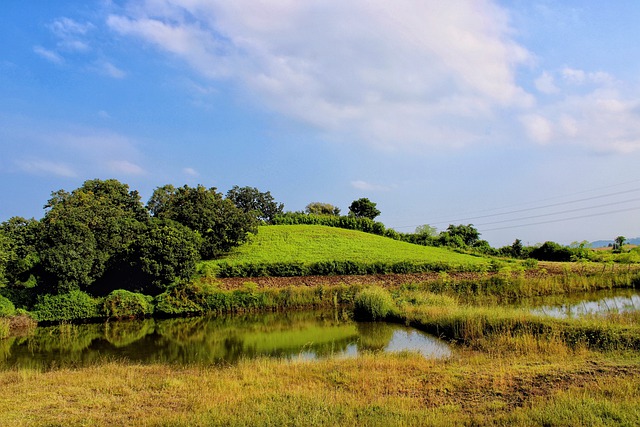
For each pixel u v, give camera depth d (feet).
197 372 44.60
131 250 95.76
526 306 79.92
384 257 145.18
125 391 38.06
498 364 42.55
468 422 28.22
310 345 60.29
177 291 90.43
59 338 70.23
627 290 101.86
